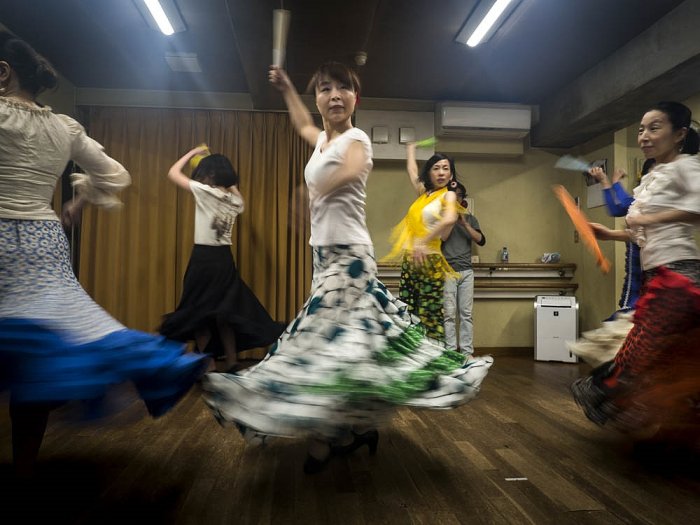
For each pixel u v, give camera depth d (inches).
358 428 63.1
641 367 72.7
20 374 50.3
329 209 67.6
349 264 66.9
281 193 189.5
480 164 207.0
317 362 61.6
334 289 65.8
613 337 88.7
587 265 195.9
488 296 203.6
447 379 66.1
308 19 122.3
